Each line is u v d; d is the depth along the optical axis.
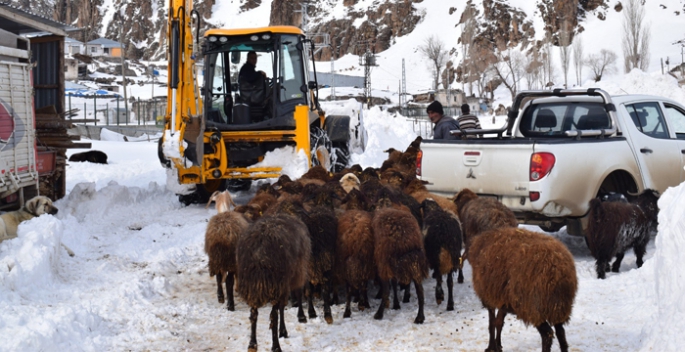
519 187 9.07
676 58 127.62
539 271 5.44
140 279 8.41
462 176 9.66
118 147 30.31
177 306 7.83
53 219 9.34
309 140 13.77
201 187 14.66
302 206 7.53
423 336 6.77
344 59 188.00
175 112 12.95
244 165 14.43
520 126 11.24
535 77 130.50
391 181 10.49
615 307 7.28
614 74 127.81
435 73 156.50
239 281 6.29
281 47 14.38
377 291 8.61
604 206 8.39
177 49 12.91
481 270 5.98
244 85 14.44
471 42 146.88
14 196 10.89
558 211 9.09
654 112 10.90
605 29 152.50
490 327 6.19
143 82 126.19
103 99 81.75
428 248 7.61
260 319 7.43
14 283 7.52
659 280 6.46
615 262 8.82
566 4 157.75
